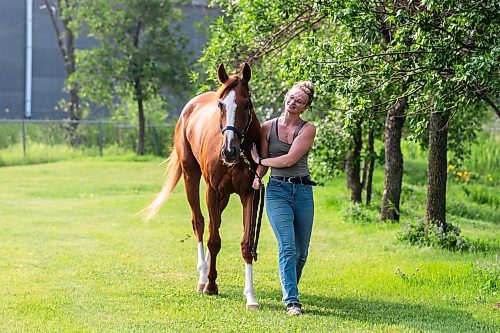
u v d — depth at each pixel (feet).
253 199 28.43
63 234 45.34
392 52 29.37
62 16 115.85
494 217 56.29
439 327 25.29
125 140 119.34
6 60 132.26
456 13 27.86
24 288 30.96
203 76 48.32
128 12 108.58
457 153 56.29
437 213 41.39
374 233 45.19
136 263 36.37
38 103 134.00
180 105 131.95
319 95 39.01
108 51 110.01
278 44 39.93
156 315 26.76
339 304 28.37
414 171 80.94
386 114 46.29
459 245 39.93
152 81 111.55
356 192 56.49
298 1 34.35
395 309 27.66
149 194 68.18
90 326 25.32
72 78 111.75
